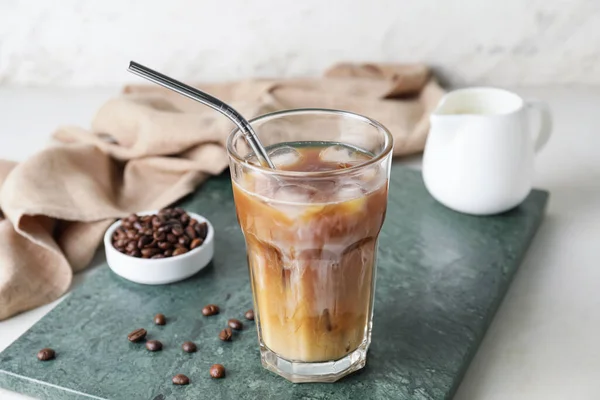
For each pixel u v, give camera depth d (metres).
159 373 0.54
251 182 0.50
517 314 0.60
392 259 0.65
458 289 0.61
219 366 0.54
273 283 0.52
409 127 0.83
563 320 0.59
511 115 0.68
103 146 0.80
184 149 0.79
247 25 0.96
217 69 0.99
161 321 0.59
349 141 0.54
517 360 0.56
